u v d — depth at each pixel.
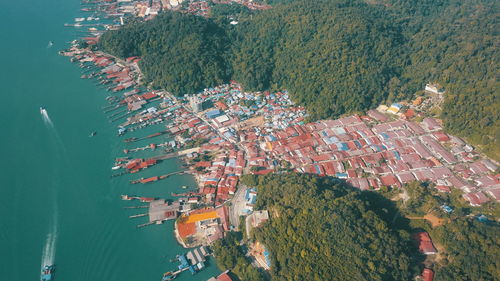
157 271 182.25
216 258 183.38
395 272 160.75
